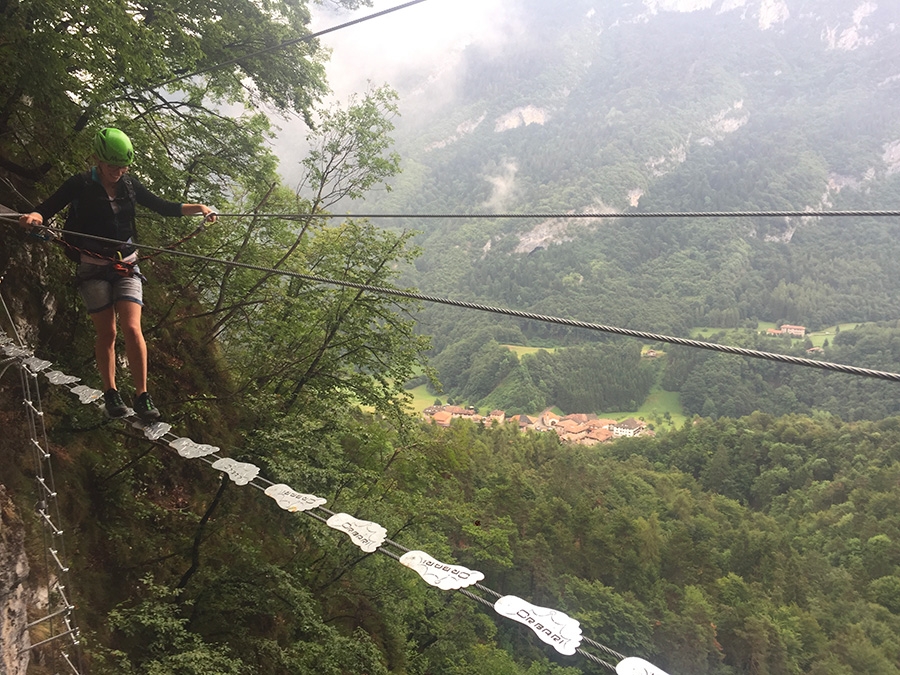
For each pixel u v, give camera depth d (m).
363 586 14.32
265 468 9.21
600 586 48.31
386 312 15.00
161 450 9.59
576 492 66.31
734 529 72.19
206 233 12.00
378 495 14.90
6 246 6.91
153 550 8.27
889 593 61.50
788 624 52.16
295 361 13.76
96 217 3.89
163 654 6.80
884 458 87.50
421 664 15.80
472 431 88.12
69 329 7.94
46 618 4.89
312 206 15.05
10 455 5.87
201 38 10.96
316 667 8.57
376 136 14.51
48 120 7.30
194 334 12.33
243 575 8.73
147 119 10.95
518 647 38.25
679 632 46.97
